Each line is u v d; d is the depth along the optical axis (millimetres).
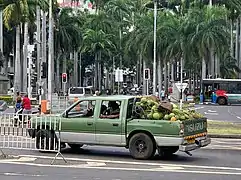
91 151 16188
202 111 43750
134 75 120688
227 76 86875
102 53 87625
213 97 58562
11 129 16422
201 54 61500
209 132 22609
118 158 14664
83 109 15328
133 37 68000
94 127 14922
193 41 61375
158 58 64750
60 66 92188
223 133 22250
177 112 14547
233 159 14758
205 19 62000
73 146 16766
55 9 58375
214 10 62406
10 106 44531
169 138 14125
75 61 90312
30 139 16141
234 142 19875
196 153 16125
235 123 28469
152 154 14344
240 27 89500
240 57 90188
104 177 11367
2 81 60625
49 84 37781
